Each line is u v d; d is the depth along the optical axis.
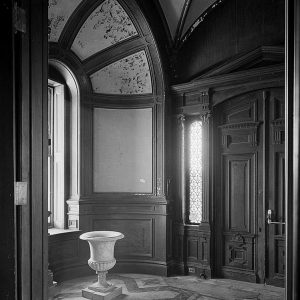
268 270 4.37
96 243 3.91
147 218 4.95
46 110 1.82
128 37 4.65
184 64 5.03
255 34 4.55
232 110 4.70
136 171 5.05
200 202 4.86
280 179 4.32
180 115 4.96
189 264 4.82
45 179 1.81
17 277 1.60
